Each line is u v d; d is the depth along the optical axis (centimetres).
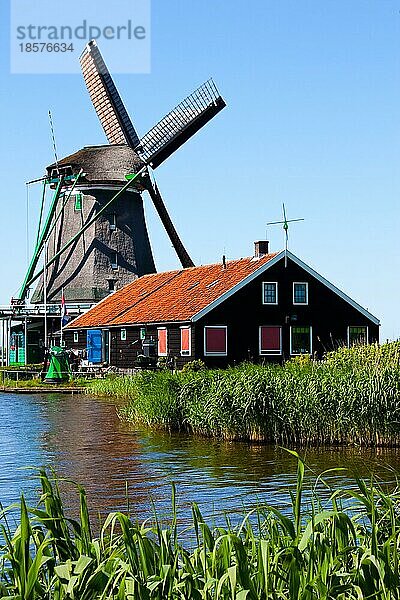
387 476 1852
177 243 7244
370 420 2373
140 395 3123
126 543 720
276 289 5269
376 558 728
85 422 3148
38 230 7388
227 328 5141
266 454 2250
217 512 1456
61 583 687
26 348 6669
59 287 7269
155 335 5447
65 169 7288
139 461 2145
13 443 2530
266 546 714
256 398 2491
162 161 7138
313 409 2430
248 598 673
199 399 2716
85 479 1873
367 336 5466
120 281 7219
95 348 6088
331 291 5409
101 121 7356
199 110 6931
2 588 668
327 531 795
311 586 691
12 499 1609
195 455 2245
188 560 764
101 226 7256
